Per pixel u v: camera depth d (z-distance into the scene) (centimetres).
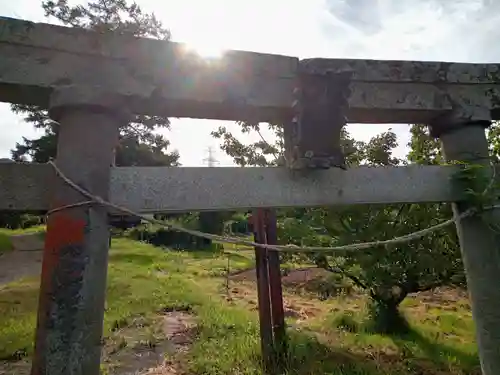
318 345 774
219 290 1584
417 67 425
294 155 377
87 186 324
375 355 747
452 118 435
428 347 786
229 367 677
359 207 836
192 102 369
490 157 447
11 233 2645
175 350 800
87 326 306
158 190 348
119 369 703
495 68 449
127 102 354
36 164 333
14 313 1038
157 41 360
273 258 753
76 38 339
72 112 336
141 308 1130
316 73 370
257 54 387
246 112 396
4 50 328
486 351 404
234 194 365
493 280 408
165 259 2312
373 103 412
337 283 1377
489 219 416
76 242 313
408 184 413
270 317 725
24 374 669
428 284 884
